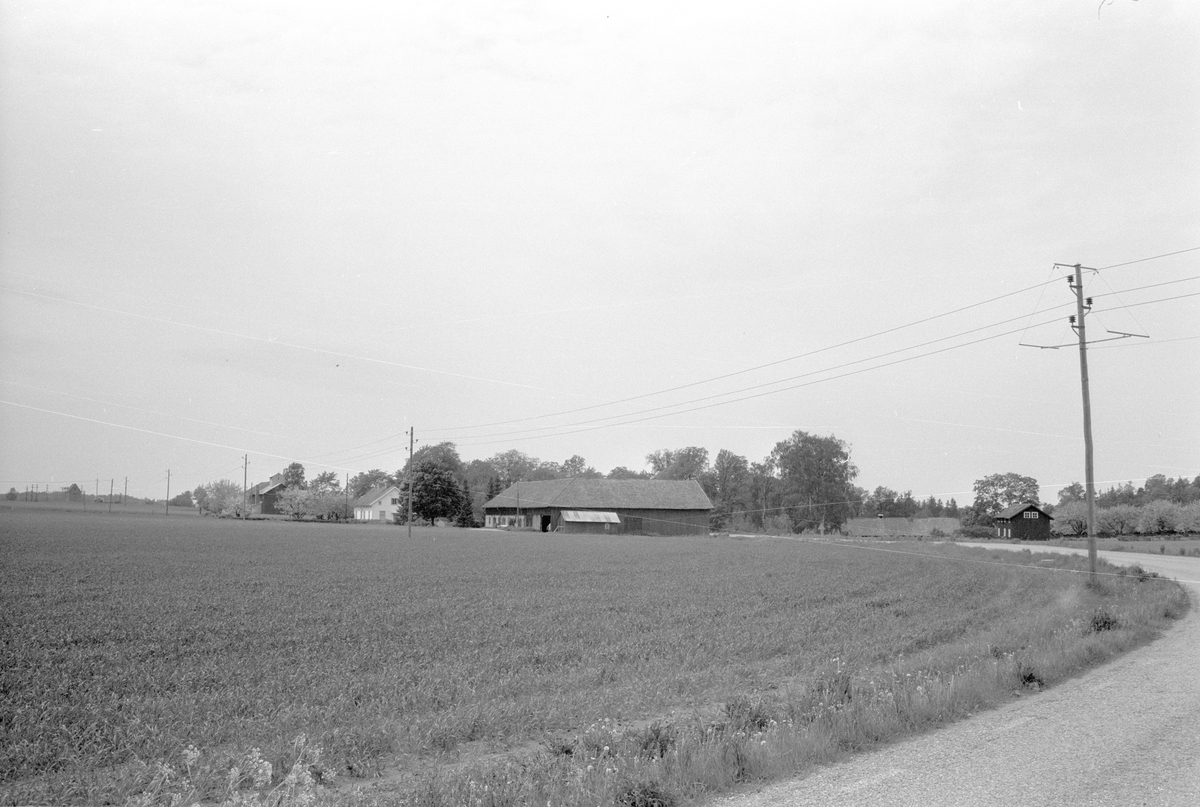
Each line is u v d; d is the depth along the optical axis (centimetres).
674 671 1675
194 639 2014
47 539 5816
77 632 2075
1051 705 1353
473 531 11200
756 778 956
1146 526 9106
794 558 5681
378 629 2200
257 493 18012
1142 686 1512
